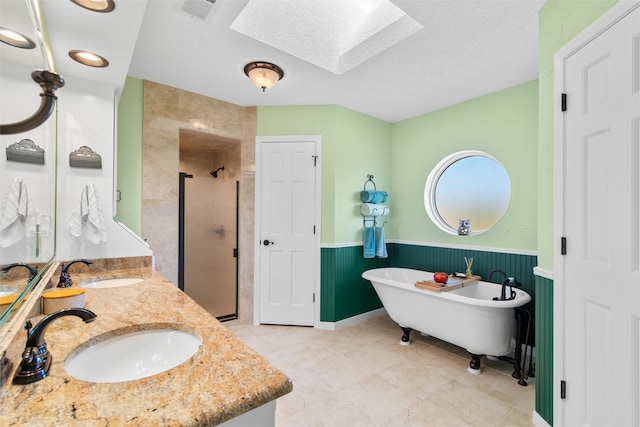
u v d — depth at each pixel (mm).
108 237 2045
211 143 3461
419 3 1663
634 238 1146
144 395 653
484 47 2086
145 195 2637
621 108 1191
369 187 3535
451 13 1739
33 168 1150
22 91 861
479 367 2291
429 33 1929
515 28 1873
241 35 1964
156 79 2619
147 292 1541
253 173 3244
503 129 2783
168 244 2740
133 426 556
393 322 3385
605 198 1271
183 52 2172
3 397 638
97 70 1821
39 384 692
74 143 1923
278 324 3244
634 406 1144
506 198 3471
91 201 1949
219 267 3490
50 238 1371
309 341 2840
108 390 672
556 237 1527
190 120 2869
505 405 1897
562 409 1488
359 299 3414
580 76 1400
